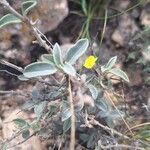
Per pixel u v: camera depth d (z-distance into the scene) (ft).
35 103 0.76
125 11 1.06
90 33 1.07
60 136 0.83
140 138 0.85
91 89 0.70
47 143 0.85
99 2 1.09
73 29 1.06
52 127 0.81
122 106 0.92
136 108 0.95
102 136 0.81
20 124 0.77
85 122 0.74
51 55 0.68
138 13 1.08
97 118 0.80
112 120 0.81
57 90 0.75
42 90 0.86
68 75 0.68
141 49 1.00
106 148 0.76
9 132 0.84
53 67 0.66
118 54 1.03
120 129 0.87
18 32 0.90
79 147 0.86
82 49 0.68
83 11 1.09
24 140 0.77
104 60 1.01
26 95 0.79
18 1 0.88
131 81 0.99
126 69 1.01
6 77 0.93
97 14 1.09
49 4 0.94
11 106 0.93
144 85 0.99
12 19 0.63
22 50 0.92
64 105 0.72
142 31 1.03
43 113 0.79
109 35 1.06
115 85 0.97
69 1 1.09
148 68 0.98
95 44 1.03
